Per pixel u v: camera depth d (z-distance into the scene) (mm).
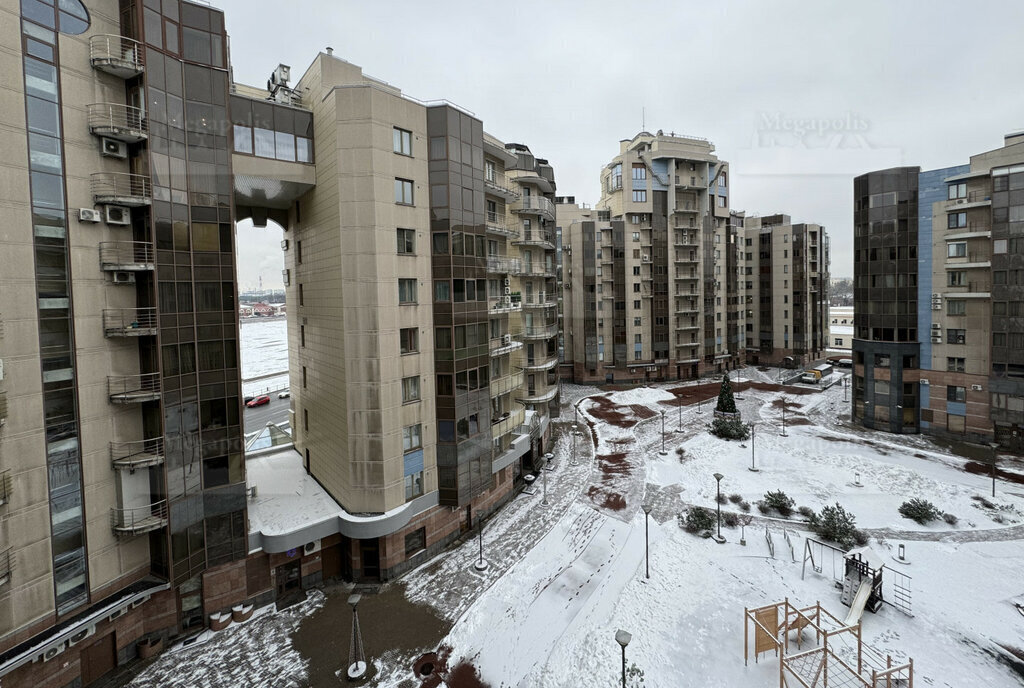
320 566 21391
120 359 16188
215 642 17859
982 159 34812
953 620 18484
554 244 40531
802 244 72000
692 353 68125
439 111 22531
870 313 41781
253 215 26547
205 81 17703
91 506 15406
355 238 20297
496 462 27828
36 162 13859
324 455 24016
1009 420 34750
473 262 24234
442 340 23219
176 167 16859
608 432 44031
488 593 20703
